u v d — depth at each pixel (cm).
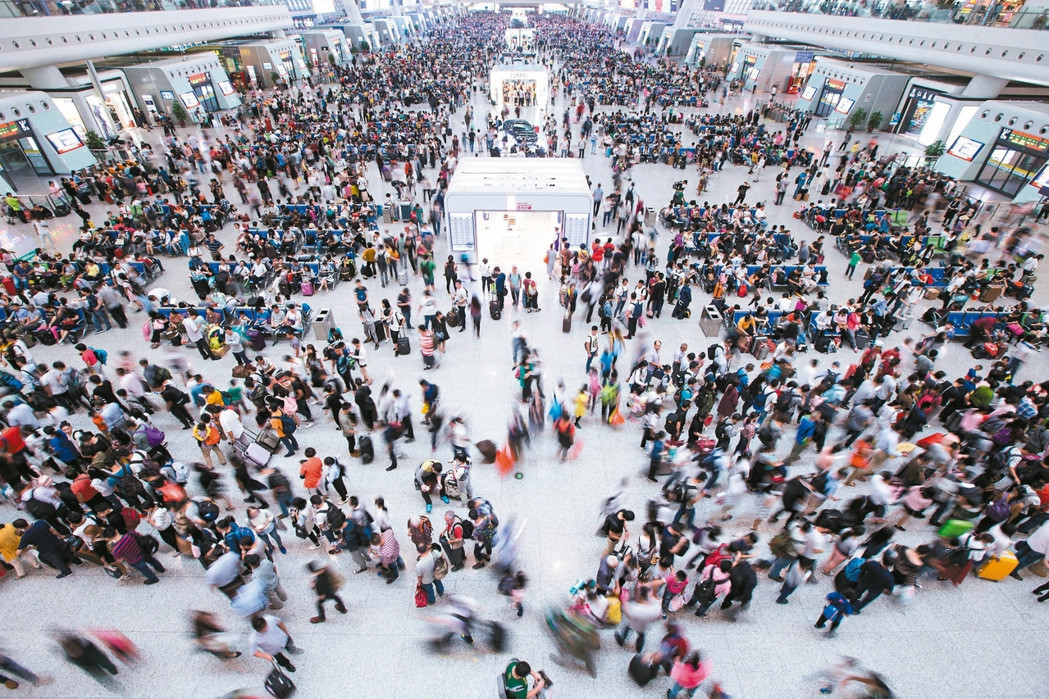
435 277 1656
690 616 729
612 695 639
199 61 3688
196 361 1262
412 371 1234
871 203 2197
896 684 656
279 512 877
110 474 849
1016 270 1691
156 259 1662
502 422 1079
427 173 2586
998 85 2617
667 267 1520
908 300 1397
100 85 3030
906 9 2800
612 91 4097
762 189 2477
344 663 672
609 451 1006
